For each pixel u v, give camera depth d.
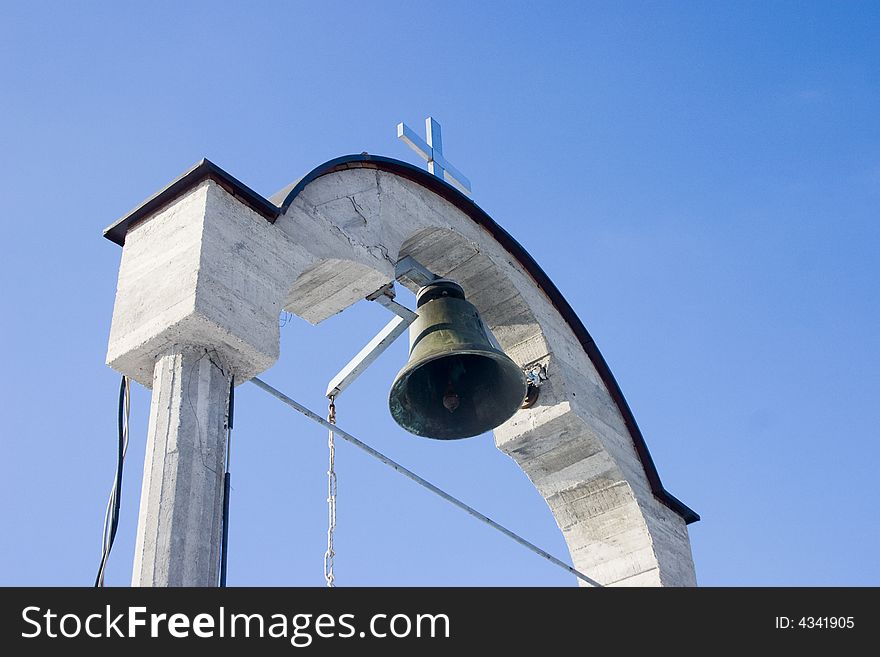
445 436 12.18
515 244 13.53
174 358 9.20
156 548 8.35
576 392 13.42
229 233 9.88
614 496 13.46
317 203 11.00
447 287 12.46
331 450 11.46
